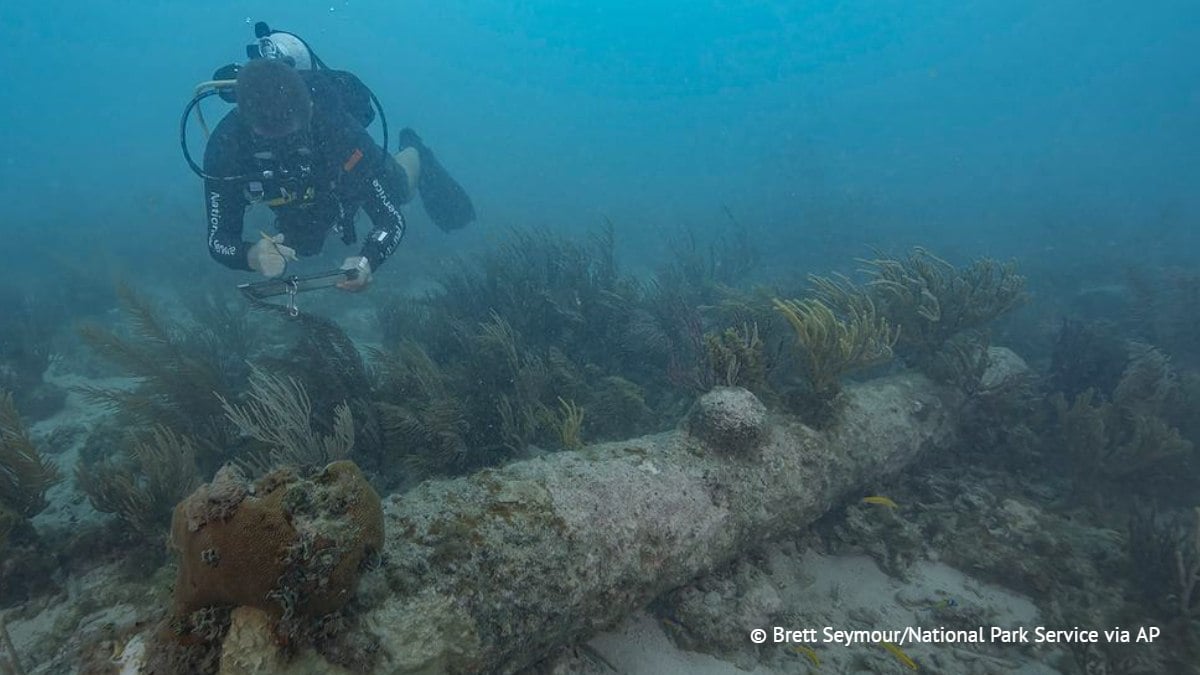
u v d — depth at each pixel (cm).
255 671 189
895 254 1591
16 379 729
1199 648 345
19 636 323
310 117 559
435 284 1333
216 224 578
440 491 288
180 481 392
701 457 360
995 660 358
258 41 672
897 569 418
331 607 204
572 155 5316
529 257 998
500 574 255
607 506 302
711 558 335
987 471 523
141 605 333
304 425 429
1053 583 404
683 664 336
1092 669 350
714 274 1228
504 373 589
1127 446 511
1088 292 1155
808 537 436
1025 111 8869
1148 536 408
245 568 184
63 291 1222
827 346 430
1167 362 645
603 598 289
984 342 556
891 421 460
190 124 7550
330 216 634
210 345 735
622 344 714
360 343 927
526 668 301
